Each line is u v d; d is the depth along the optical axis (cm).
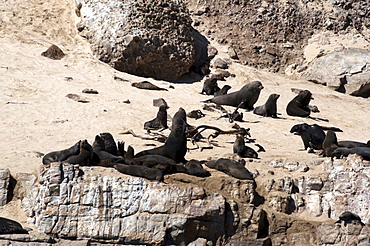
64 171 4622
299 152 6200
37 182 4750
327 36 12788
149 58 10131
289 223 4853
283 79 11512
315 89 11169
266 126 7694
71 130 6575
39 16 10912
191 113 7681
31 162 5162
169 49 10312
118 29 10000
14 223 4375
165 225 4509
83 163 4831
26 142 5928
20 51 9438
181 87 9875
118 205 4566
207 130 7081
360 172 5138
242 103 7981
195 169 4900
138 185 4612
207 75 10794
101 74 9375
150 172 4691
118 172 4734
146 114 7612
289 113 8688
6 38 9819
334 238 4766
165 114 6912
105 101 7994
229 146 6381
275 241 4809
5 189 4712
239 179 4966
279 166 5462
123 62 9869
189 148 6159
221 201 4631
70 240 4453
